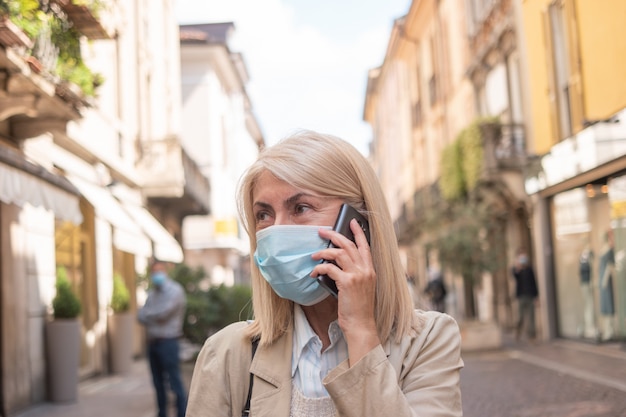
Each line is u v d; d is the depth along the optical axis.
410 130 35.84
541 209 15.65
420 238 31.16
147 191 17.28
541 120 15.26
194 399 1.77
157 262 7.79
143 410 8.94
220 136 31.52
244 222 1.85
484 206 15.87
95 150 13.18
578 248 14.16
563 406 7.56
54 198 8.48
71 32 8.34
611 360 10.98
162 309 7.69
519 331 15.66
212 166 29.34
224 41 30.86
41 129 9.20
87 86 8.68
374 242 1.75
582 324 14.20
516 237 18.27
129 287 16.72
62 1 7.78
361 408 1.51
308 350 1.74
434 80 28.38
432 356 1.70
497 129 16.80
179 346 7.81
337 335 1.73
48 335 9.93
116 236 12.10
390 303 1.71
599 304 13.27
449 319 1.79
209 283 9.54
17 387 9.12
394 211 45.62
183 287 9.16
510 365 11.54
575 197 14.12
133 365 15.41
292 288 1.67
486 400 8.28
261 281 1.78
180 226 22.72
